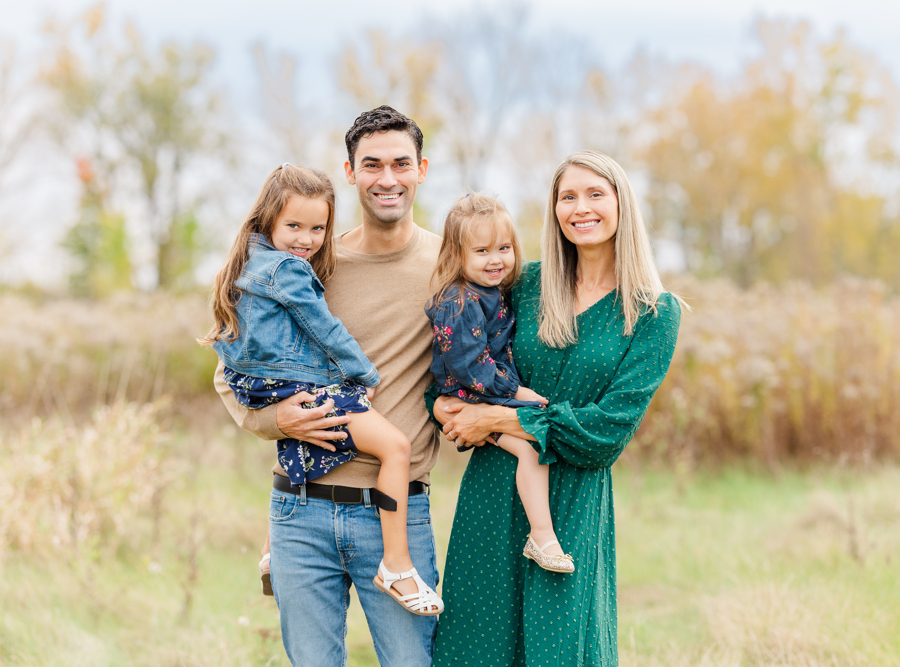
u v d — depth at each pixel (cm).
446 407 254
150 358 896
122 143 2858
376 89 2639
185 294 1191
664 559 466
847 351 692
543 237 262
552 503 248
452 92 2748
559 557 234
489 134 2798
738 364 688
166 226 2736
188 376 918
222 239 2619
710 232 3091
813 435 677
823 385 683
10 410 771
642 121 2942
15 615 371
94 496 488
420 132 263
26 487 479
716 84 3020
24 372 828
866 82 2767
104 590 407
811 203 2753
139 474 523
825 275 2647
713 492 609
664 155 3017
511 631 249
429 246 274
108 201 2752
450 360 248
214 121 2923
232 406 260
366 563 246
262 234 252
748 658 331
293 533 245
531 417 243
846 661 319
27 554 449
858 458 630
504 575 250
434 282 259
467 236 254
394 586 238
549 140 2700
